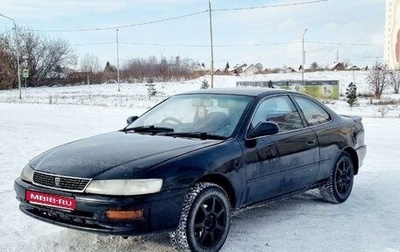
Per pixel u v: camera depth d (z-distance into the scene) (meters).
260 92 5.29
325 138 5.64
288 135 5.11
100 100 34.75
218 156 4.23
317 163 5.50
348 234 4.77
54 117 19.41
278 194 5.00
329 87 34.56
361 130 6.55
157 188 3.73
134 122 5.47
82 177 3.76
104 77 81.12
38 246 4.29
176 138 4.59
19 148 10.20
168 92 47.16
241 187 4.46
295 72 85.81
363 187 6.82
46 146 10.56
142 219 3.67
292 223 5.10
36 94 49.25
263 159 4.70
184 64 95.75
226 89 5.59
